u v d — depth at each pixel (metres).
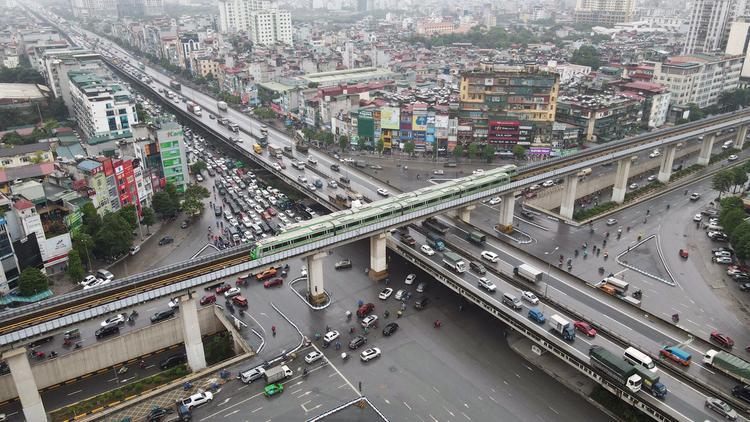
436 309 137.88
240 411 103.19
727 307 137.62
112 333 129.38
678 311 135.75
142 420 101.44
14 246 143.12
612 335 111.75
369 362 117.25
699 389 97.12
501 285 133.75
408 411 103.44
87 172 170.25
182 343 138.00
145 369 128.12
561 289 132.62
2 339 94.69
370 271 154.00
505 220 179.50
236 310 136.88
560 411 104.25
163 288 108.62
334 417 101.44
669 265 159.12
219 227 188.62
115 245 161.38
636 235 179.00
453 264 140.88
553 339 111.19
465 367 116.44
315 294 138.00
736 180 199.38
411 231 168.25
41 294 139.38
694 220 188.88
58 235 155.88
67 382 123.50
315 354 117.06
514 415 103.12
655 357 104.69
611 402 104.19
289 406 104.44
